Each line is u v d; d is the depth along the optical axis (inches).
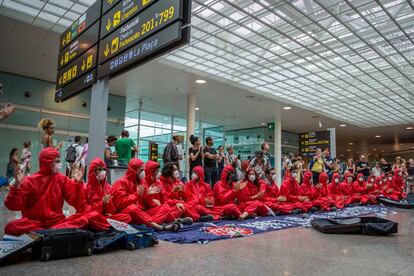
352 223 222.8
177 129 910.4
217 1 325.7
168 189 254.2
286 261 139.9
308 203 352.2
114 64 230.2
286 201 342.3
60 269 119.9
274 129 868.6
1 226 201.6
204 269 124.3
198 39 408.2
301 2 327.0
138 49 209.3
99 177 179.9
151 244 162.7
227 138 1086.4
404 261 145.9
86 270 119.6
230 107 732.0
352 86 564.1
